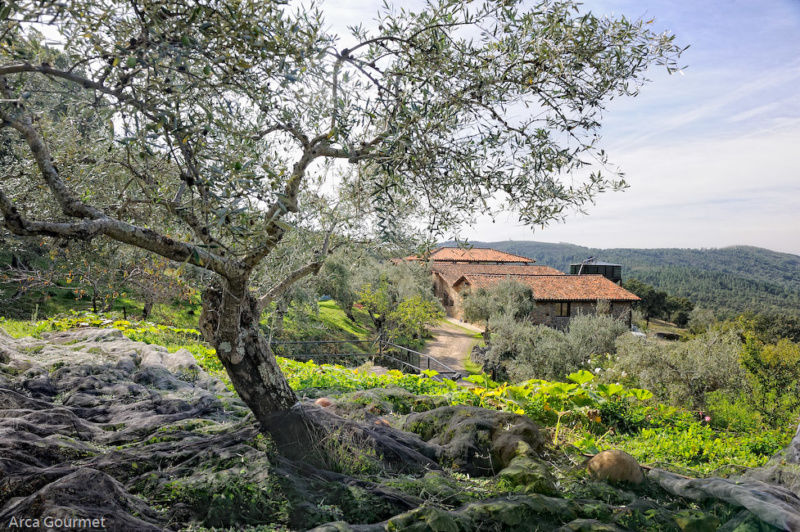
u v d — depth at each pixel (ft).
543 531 11.09
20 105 9.07
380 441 15.21
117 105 8.62
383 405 21.30
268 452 12.94
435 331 126.93
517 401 25.30
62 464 11.84
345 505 11.36
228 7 8.55
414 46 11.64
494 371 69.10
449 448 16.03
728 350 53.67
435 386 30.81
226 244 11.66
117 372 21.85
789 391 50.19
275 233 11.68
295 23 10.38
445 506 11.97
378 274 101.35
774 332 190.39
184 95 10.25
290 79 9.29
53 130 11.23
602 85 12.55
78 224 9.33
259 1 9.16
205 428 15.52
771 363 51.55
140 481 11.38
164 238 10.68
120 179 12.95
